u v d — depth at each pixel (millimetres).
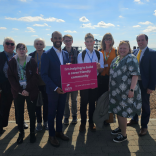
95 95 3158
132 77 2518
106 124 3430
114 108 2789
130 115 2633
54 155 2418
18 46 2457
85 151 2521
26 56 2590
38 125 3221
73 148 2605
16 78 2570
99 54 3100
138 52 3086
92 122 3283
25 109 4496
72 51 3443
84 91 3035
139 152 2492
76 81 2719
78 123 3572
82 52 3105
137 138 2898
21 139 2756
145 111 3014
